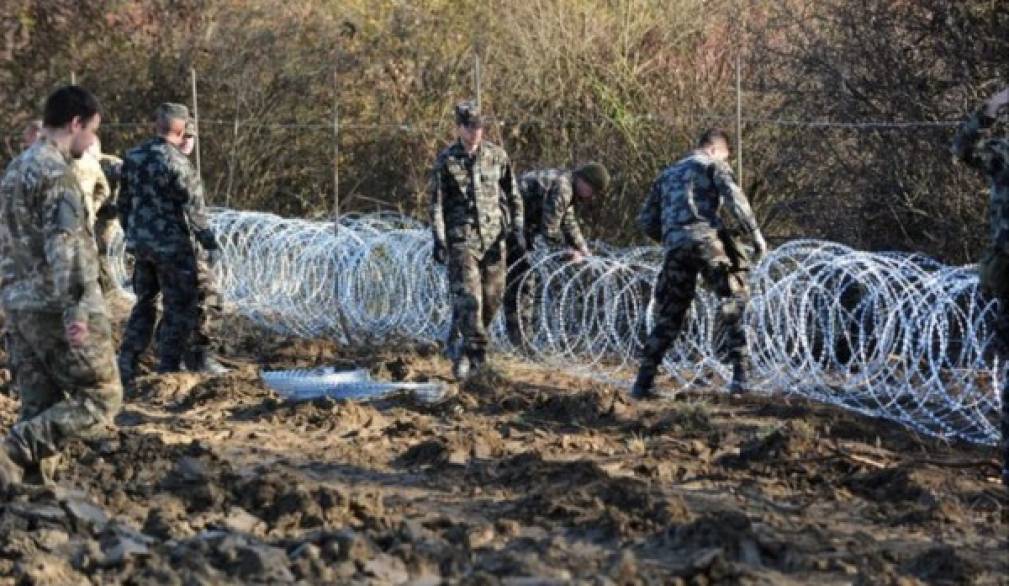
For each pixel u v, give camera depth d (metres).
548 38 19.67
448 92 21.20
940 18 14.88
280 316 16.69
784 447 10.03
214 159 22.36
